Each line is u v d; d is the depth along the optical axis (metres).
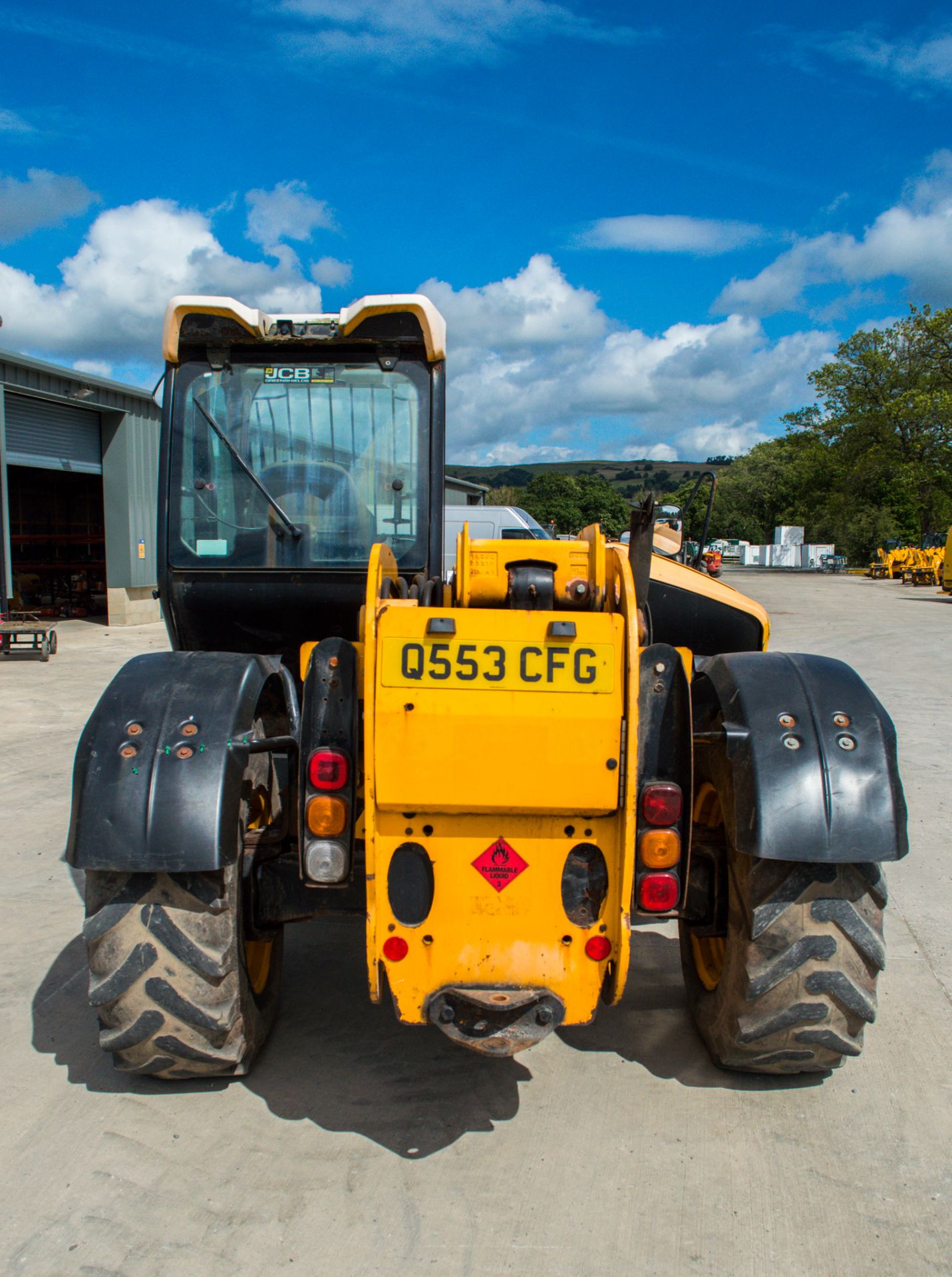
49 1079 3.06
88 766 2.60
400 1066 3.17
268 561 3.87
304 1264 2.29
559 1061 3.22
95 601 20.33
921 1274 2.29
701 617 4.61
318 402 3.82
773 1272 2.29
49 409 15.82
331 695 2.56
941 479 51.59
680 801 2.48
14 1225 2.40
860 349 53.38
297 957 4.04
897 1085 3.10
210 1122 2.83
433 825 2.51
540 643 2.42
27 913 4.47
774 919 2.68
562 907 2.53
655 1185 2.59
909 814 6.19
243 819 2.97
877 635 16.97
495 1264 2.29
